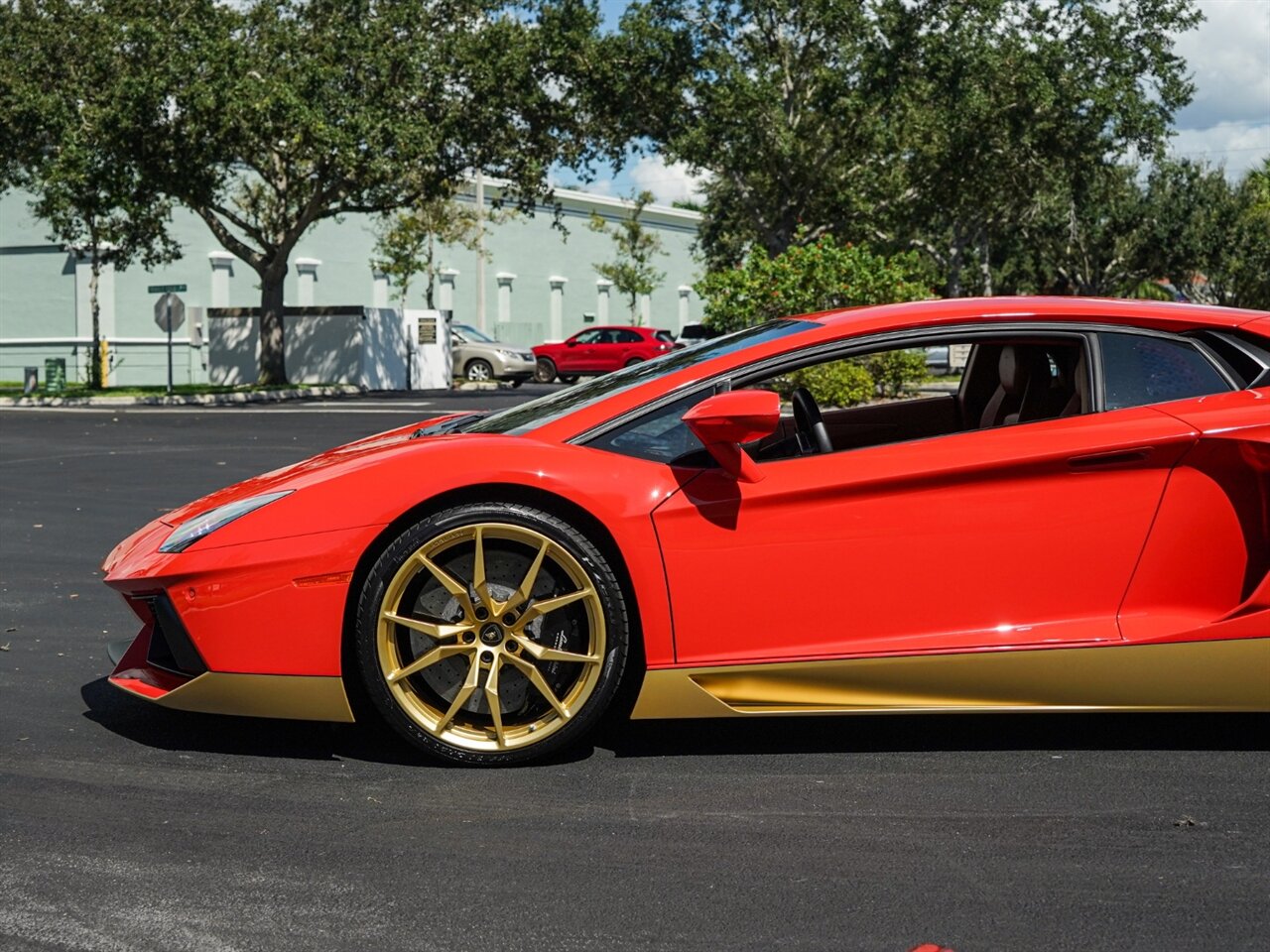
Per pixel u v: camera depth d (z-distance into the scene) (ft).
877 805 9.81
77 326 114.93
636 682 11.10
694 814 9.62
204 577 10.52
